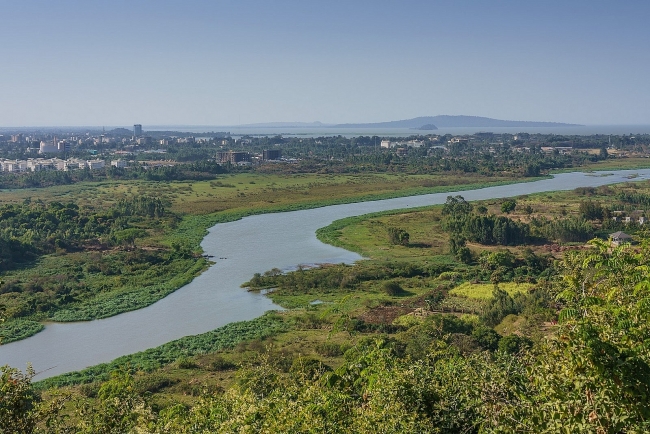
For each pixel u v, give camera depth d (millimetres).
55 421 28797
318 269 103375
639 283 20062
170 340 72438
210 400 33719
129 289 94062
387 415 24984
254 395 32406
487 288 89375
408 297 88188
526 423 20109
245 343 68312
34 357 67125
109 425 31906
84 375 59969
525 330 60312
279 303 86938
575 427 17859
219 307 85625
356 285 94812
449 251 115625
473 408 25797
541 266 101000
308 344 66875
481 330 60750
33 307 83188
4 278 96625
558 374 18891
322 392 29656
